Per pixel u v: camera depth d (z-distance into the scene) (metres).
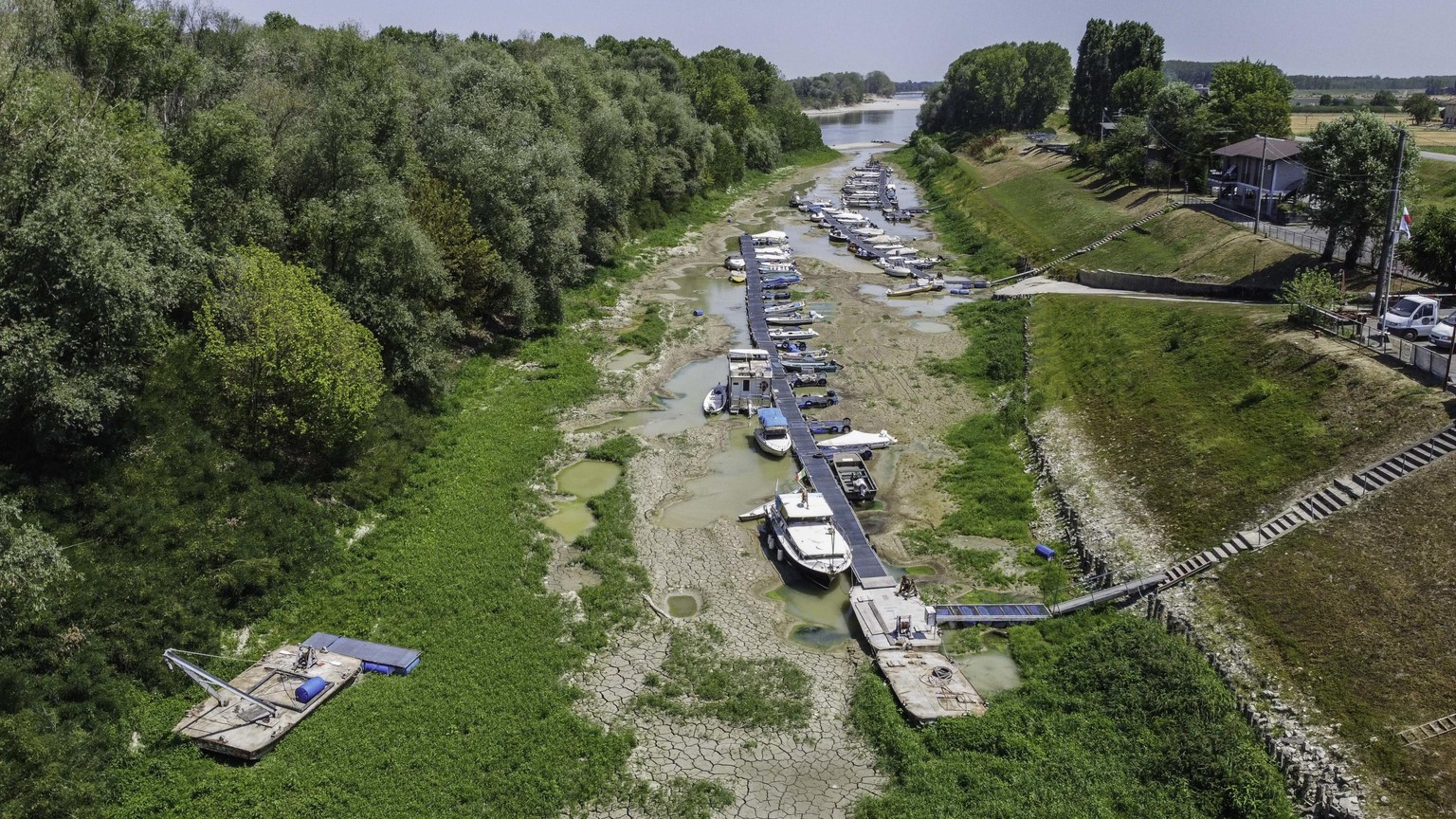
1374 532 38.59
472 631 39.12
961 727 33.38
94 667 32.69
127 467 39.38
